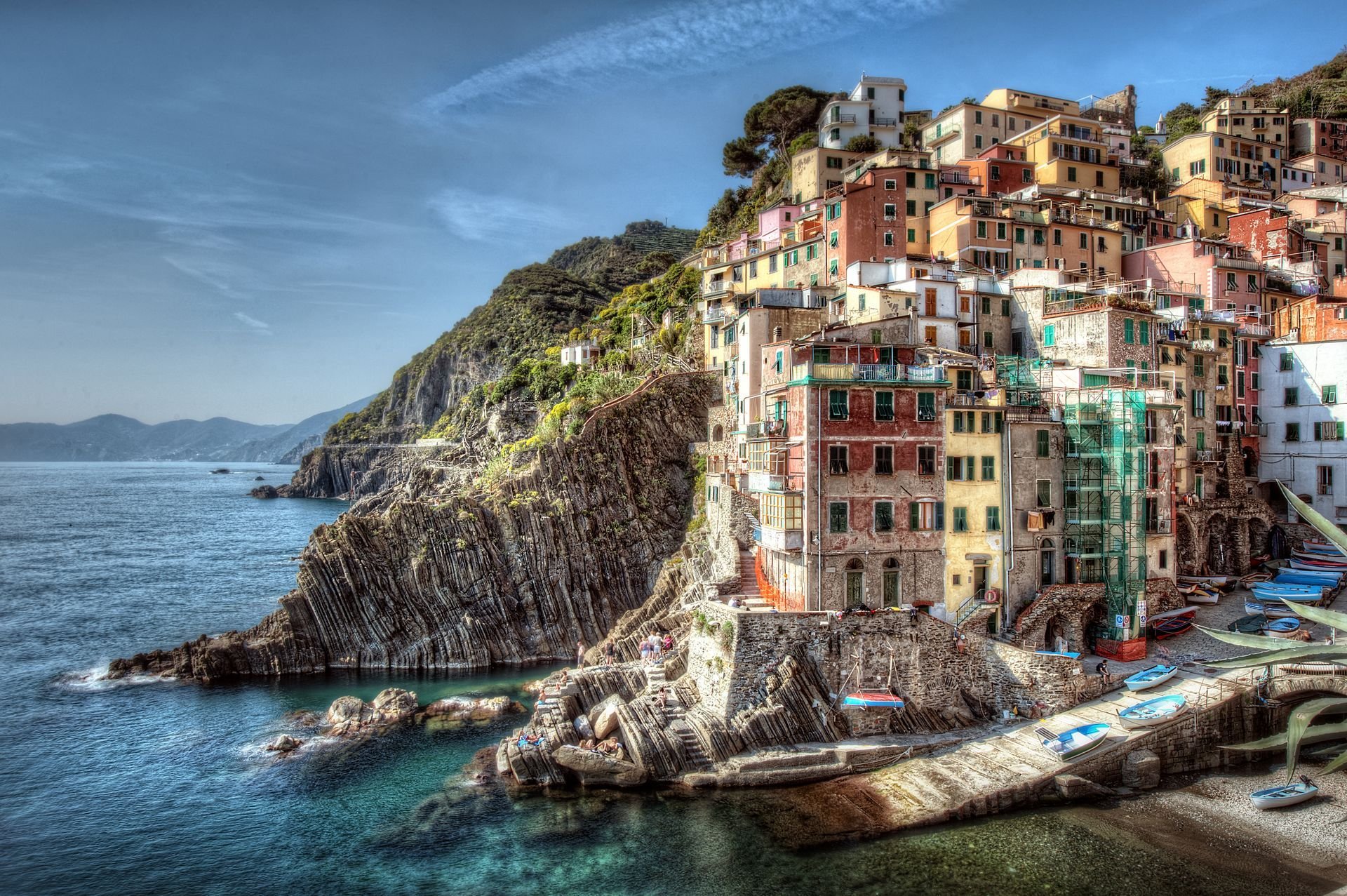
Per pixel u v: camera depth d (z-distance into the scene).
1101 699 57.31
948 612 60.59
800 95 154.62
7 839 50.50
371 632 84.25
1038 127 120.75
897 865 44.34
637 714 56.81
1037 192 107.25
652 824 49.19
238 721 68.81
